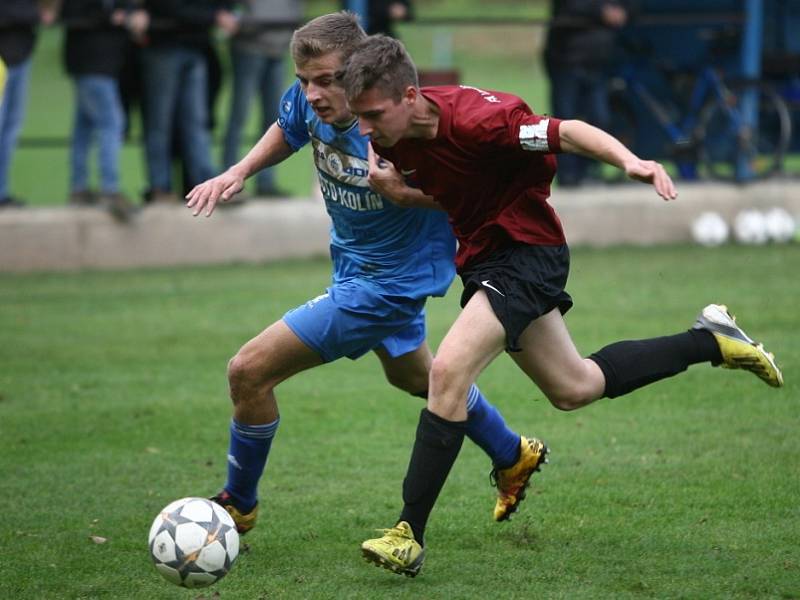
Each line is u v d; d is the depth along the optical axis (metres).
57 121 78.19
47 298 36.41
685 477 19.31
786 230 48.09
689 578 14.84
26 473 20.03
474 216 15.10
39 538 16.77
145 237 42.62
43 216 41.66
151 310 34.38
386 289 16.22
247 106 42.09
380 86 13.91
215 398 25.20
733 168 52.06
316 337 15.84
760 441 21.36
